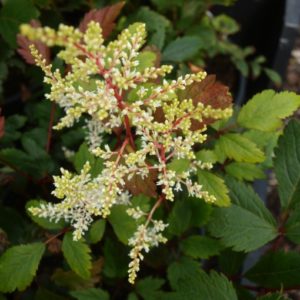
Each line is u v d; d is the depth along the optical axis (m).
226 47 0.51
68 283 0.28
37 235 0.30
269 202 0.55
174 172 0.22
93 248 0.33
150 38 0.37
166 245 0.30
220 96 0.24
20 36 0.29
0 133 0.28
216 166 0.32
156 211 0.28
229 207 0.27
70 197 0.22
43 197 0.37
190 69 0.36
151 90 0.23
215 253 0.27
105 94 0.19
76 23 0.45
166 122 0.21
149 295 0.28
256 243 0.26
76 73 0.18
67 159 0.35
